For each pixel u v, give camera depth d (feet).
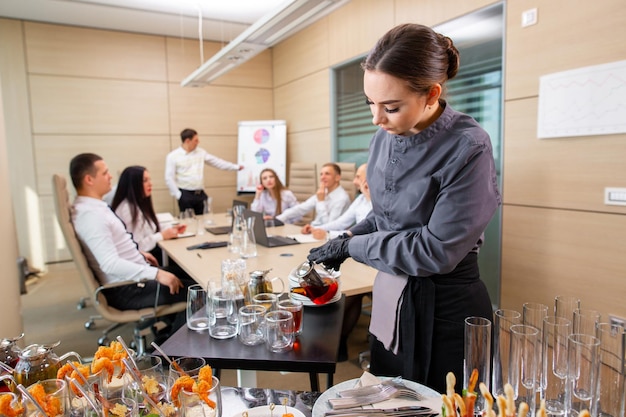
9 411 2.36
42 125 17.39
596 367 2.70
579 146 8.76
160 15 16.78
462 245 3.48
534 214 9.75
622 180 8.11
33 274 17.08
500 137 10.43
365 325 11.10
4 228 7.33
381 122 3.51
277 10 8.43
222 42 20.71
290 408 3.00
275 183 14.76
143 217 10.41
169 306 8.20
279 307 4.13
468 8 11.10
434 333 3.94
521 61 9.73
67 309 12.77
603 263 8.52
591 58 8.39
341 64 16.49
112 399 2.76
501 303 10.69
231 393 3.32
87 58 17.99
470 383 2.52
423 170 3.70
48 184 17.62
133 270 7.87
